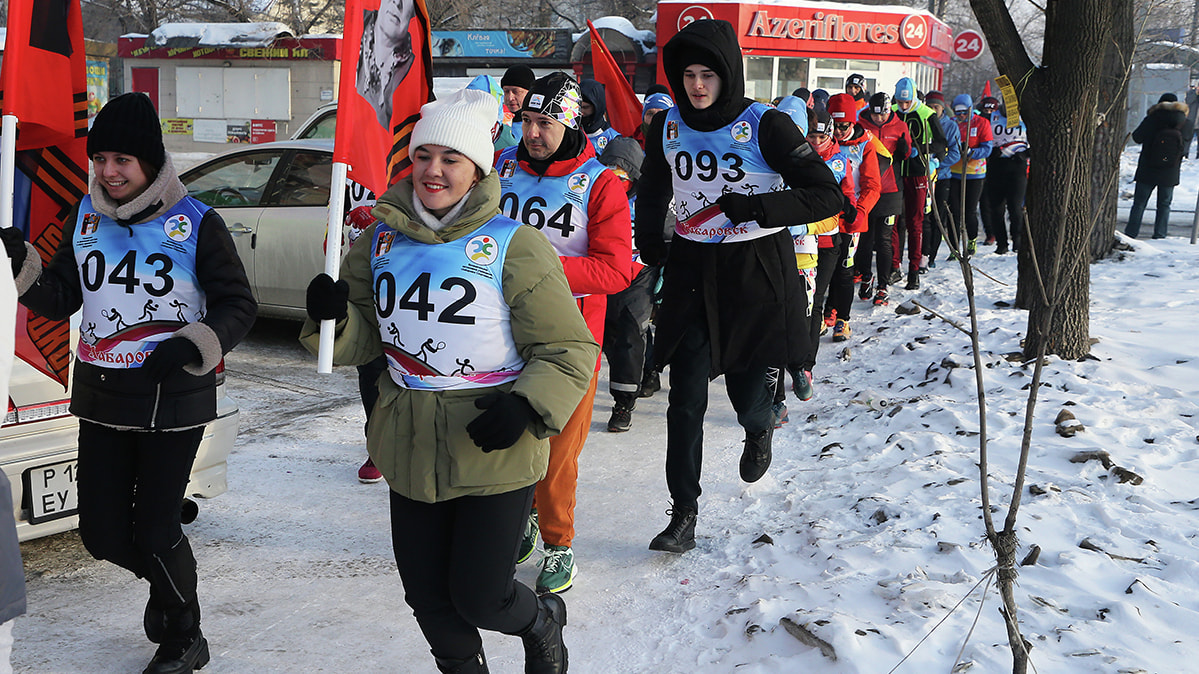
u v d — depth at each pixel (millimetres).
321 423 5859
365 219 4566
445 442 2424
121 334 2846
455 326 2418
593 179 3756
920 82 19594
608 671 3166
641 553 4113
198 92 23250
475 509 2455
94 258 2863
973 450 4871
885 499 4293
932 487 4395
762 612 3328
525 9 30359
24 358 3457
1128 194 19391
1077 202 6184
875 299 9383
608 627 3467
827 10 17391
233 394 6410
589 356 2424
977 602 3252
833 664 2926
